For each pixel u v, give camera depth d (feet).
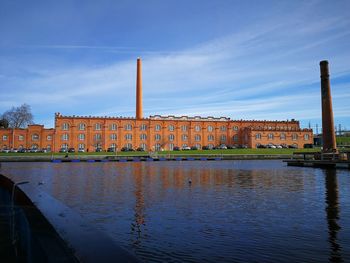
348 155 143.43
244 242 33.09
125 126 332.19
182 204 54.70
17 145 303.89
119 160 232.32
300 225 39.73
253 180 94.84
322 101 163.02
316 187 77.05
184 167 160.66
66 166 171.94
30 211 20.68
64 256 12.59
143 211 48.83
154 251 30.66
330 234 35.63
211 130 358.64
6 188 36.17
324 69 162.30
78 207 52.26
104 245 13.05
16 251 20.40
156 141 340.18
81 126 319.68
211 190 72.64
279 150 304.30
